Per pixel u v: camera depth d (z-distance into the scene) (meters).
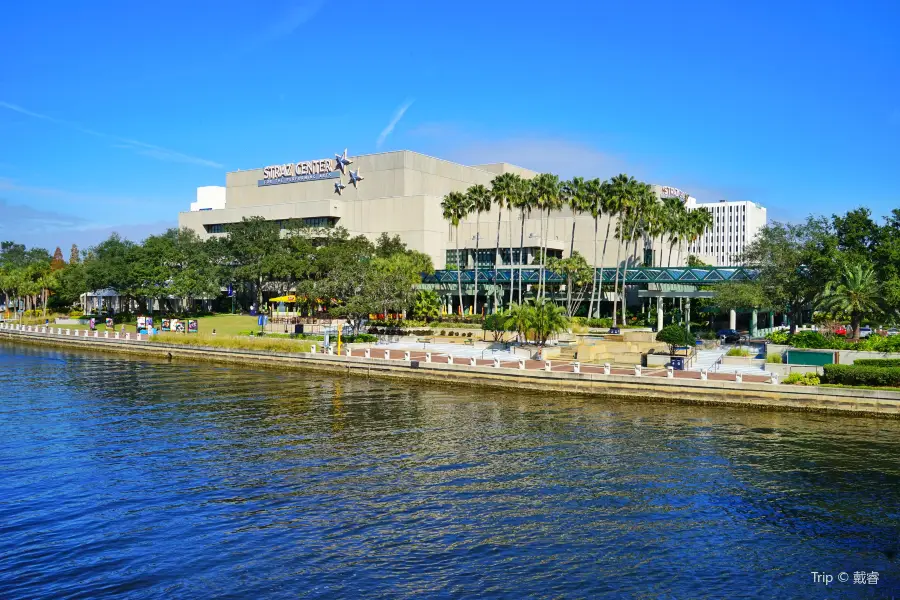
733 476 36.84
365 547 27.97
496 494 34.03
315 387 66.69
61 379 72.31
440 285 137.12
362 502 32.94
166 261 133.50
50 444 43.78
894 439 44.44
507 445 43.16
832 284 76.44
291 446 43.16
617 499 33.38
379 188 153.88
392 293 94.81
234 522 30.55
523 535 29.17
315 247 138.50
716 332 100.50
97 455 41.19
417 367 69.75
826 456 40.50
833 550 27.98
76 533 29.42
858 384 53.16
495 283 127.88
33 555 27.34
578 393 60.88
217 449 42.53
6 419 51.28
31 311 157.88
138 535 29.20
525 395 61.53
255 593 24.34
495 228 145.50
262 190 174.50
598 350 74.94
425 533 29.33
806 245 85.62
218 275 140.00
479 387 65.50
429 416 52.19
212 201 194.88
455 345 90.06
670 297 114.38
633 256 134.25
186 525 30.22
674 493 34.22
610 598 24.05
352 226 155.62
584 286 124.38
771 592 24.58
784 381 55.06
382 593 24.31
